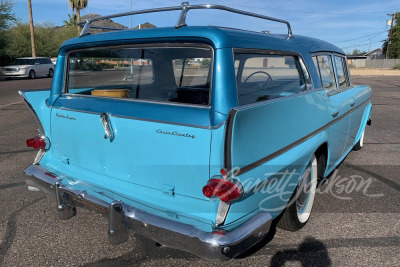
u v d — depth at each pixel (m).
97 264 2.67
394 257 2.72
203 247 1.98
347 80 4.46
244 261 2.69
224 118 2.08
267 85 2.59
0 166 4.89
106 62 2.90
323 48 3.48
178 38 2.30
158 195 2.37
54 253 2.81
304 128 2.76
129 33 2.56
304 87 3.04
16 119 8.58
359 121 4.83
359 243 2.92
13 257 2.76
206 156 2.10
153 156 2.33
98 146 2.65
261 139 2.18
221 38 2.16
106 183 2.66
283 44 2.79
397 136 6.72
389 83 20.77
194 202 2.22
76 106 2.80
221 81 2.13
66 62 3.07
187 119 2.17
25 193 3.98
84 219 3.38
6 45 29.97
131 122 2.40
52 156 3.13
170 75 2.59
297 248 2.86
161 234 2.13
